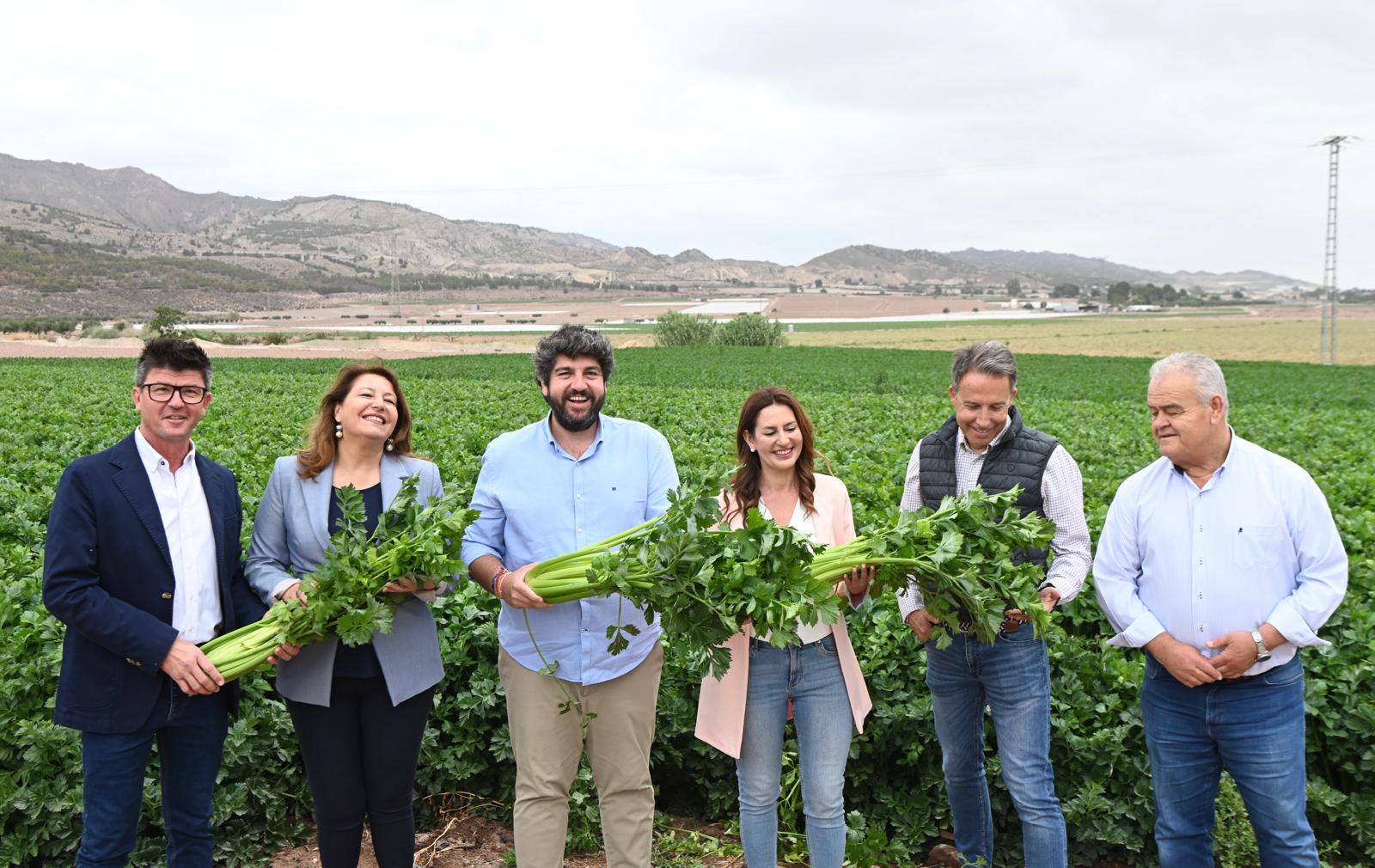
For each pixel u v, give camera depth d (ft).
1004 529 12.48
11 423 59.06
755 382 148.46
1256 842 13.91
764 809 13.80
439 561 12.04
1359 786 16.48
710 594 11.49
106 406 75.66
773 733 13.75
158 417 12.06
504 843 16.28
